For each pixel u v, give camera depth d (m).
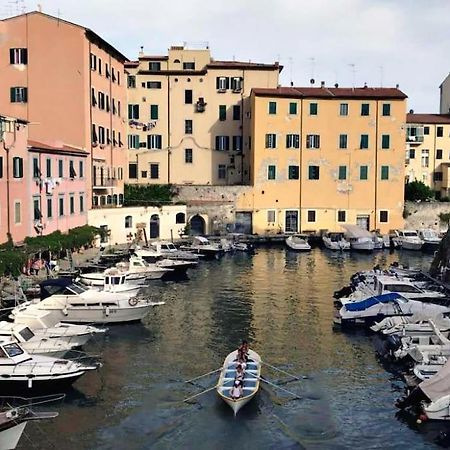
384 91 82.56
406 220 82.44
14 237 47.34
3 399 25.69
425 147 96.56
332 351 33.28
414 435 23.80
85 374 29.25
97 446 22.52
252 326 38.03
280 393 27.39
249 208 81.00
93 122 66.75
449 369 25.61
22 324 31.12
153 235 73.69
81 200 62.69
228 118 86.00
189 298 45.69
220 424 24.30
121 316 37.44
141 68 87.31
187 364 30.86
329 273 57.22
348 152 81.12
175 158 86.00
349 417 25.22
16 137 47.62
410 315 37.16
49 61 64.12
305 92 81.38
